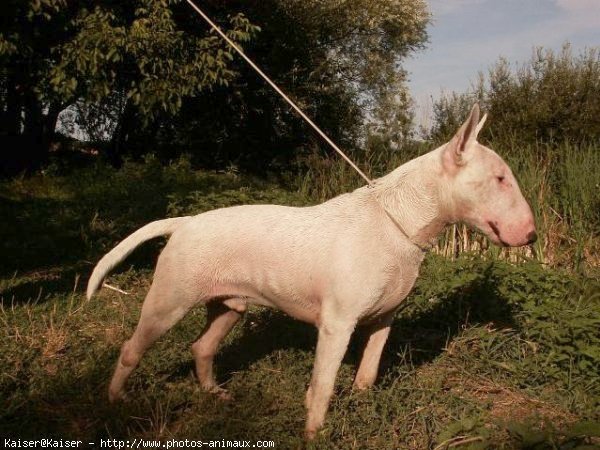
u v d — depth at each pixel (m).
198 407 1.18
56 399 1.19
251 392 1.23
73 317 1.63
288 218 1.11
